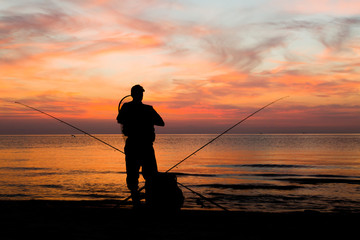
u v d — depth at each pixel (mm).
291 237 3035
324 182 19625
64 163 36375
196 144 133750
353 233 3166
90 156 52781
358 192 15094
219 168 31766
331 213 4012
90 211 4152
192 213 4020
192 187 17016
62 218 3762
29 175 23188
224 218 3771
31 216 3879
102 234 3105
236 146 110000
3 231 3215
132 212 4051
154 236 3033
